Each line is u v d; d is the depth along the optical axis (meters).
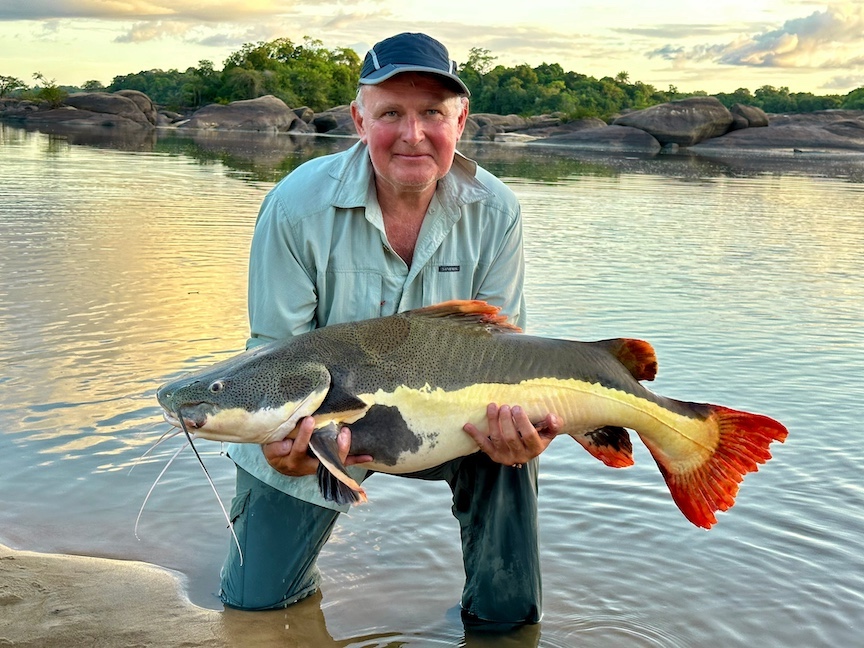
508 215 1.74
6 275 3.97
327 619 1.66
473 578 1.68
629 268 4.71
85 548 1.85
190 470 2.19
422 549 1.91
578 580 1.78
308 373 1.42
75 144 15.48
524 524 1.64
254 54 46.12
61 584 1.72
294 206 1.63
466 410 1.48
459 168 1.70
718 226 6.59
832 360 3.13
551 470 2.24
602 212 7.18
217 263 4.42
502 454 1.51
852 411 2.62
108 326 3.25
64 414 2.44
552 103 49.34
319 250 1.64
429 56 1.51
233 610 1.68
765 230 6.45
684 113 27.73
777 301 4.06
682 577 1.79
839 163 19.31
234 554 1.70
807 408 2.64
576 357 1.55
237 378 1.41
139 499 2.05
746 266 4.94
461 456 1.63
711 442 1.56
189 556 1.85
